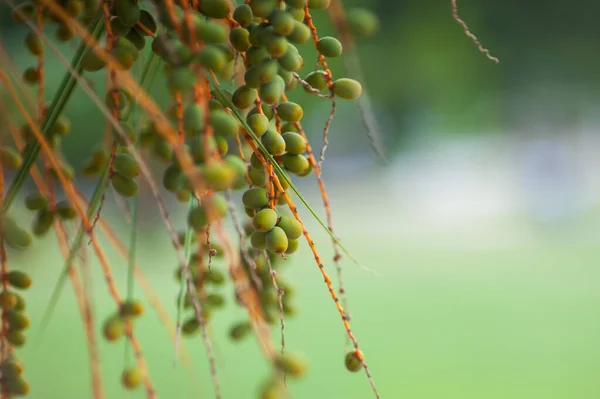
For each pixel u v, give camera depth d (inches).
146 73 28.3
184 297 28.6
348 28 32.4
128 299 27.6
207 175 23.5
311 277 114.9
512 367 88.3
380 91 163.9
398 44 154.3
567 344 97.4
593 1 162.6
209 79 26.1
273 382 25.8
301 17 25.8
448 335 99.0
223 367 29.5
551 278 141.3
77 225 29.2
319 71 27.1
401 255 164.2
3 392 27.6
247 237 28.5
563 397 80.0
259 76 25.1
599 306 117.4
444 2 151.3
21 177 27.4
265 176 26.6
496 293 126.9
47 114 27.1
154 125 28.4
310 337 93.0
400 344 93.7
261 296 28.0
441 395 78.8
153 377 72.0
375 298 117.0
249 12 25.3
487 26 163.5
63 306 82.5
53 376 67.2
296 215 25.9
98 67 25.5
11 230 27.3
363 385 80.4
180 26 24.4
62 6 27.8
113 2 25.8
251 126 25.4
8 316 27.7
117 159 26.1
